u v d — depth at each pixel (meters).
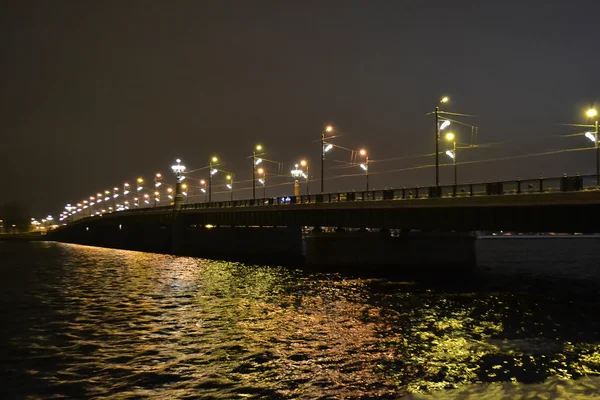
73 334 28.38
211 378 20.66
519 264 75.00
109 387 19.73
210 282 51.91
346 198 64.62
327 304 37.66
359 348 24.89
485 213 46.06
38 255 103.19
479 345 25.14
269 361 22.86
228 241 108.12
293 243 101.75
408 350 24.41
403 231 66.94
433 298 40.50
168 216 117.25
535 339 26.33
